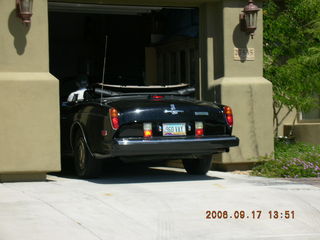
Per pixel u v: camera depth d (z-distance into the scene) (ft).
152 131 34.65
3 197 30.71
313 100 46.91
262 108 40.98
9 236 23.99
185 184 35.12
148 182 36.04
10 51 35.96
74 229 25.14
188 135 35.37
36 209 28.12
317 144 48.96
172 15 50.62
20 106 35.60
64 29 68.33
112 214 27.55
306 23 47.75
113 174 40.16
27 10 35.63
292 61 45.65
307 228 26.25
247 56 41.14
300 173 38.83
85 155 37.04
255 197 31.27
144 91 40.42
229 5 40.83
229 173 40.37
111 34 63.36
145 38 55.88
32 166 35.83
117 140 33.86
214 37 41.68
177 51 50.19
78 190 32.83
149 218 27.07
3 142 35.35
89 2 39.86
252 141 40.75
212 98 41.24
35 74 36.22
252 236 24.99
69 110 39.78
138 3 40.88
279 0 48.39
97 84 39.60
